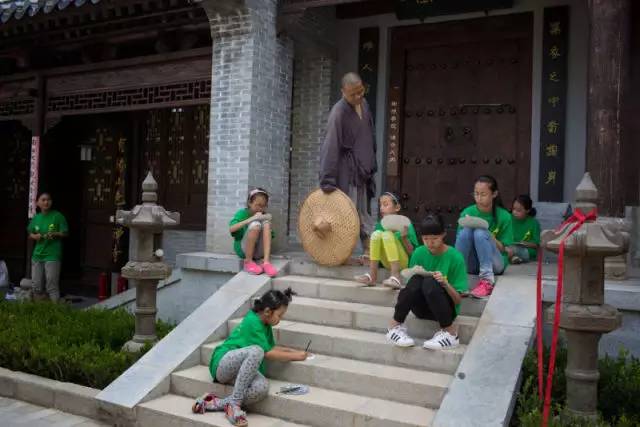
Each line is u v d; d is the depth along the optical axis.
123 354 5.53
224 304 5.91
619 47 5.67
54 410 5.12
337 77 9.42
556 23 7.97
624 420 3.86
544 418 3.49
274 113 8.14
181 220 10.48
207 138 10.30
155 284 6.03
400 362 4.76
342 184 6.47
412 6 8.72
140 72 9.17
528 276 5.67
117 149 11.43
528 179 8.20
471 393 4.09
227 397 4.46
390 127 9.06
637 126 7.27
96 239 11.73
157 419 4.55
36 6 8.91
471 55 8.66
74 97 9.93
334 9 9.25
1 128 12.80
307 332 5.23
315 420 4.29
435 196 8.83
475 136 8.61
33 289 9.57
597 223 3.84
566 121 7.95
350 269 6.23
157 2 8.02
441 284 4.70
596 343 3.99
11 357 5.80
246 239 6.58
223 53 7.91
